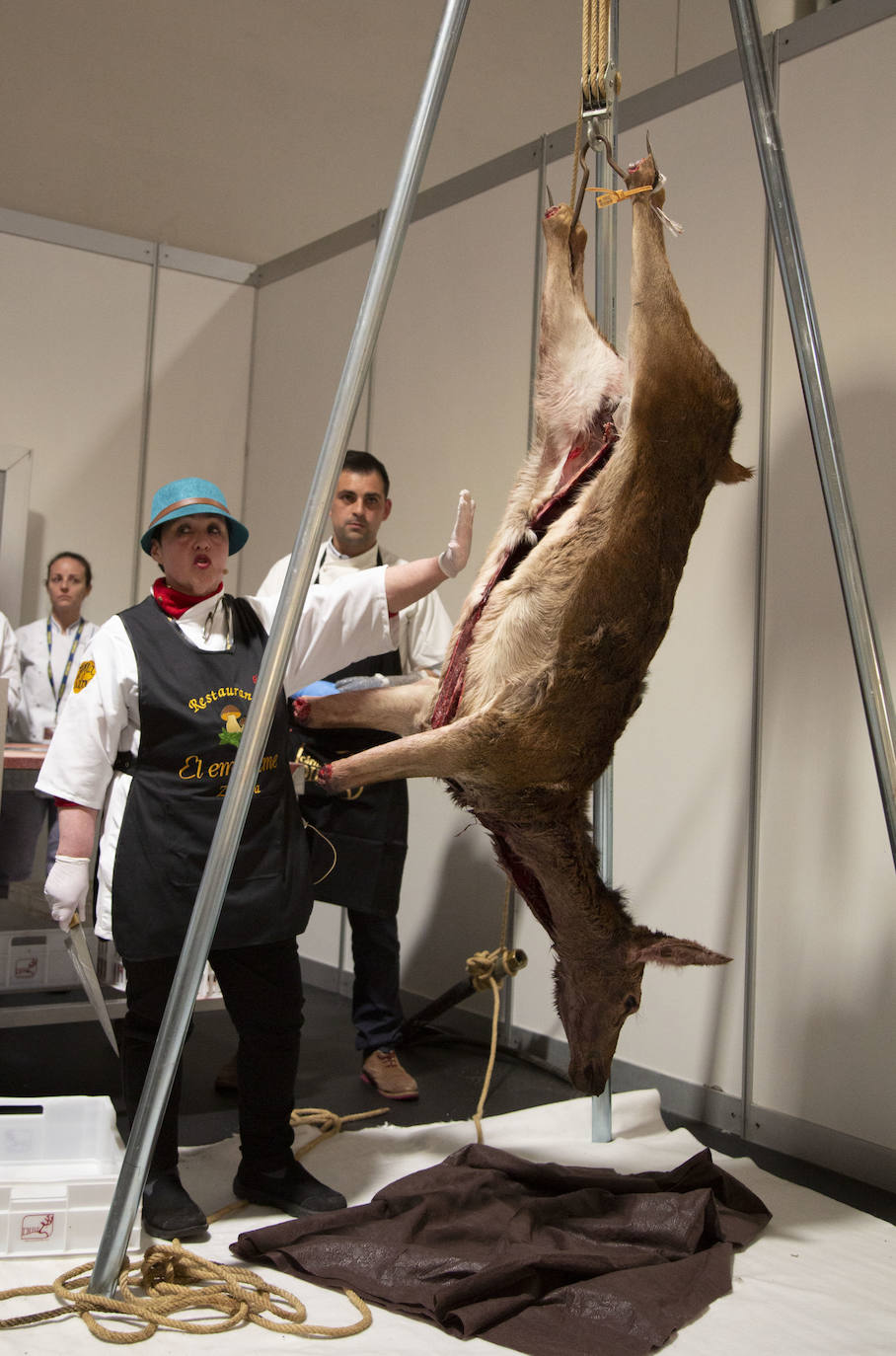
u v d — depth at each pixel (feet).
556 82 25.72
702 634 13.44
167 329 21.83
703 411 8.46
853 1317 8.47
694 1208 9.35
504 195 16.33
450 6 7.98
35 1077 13.37
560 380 9.04
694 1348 7.91
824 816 12.08
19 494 20.12
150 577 21.81
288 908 9.57
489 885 15.94
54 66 22.00
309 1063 14.52
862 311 12.00
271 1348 7.70
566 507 8.79
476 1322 7.93
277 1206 10.09
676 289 8.38
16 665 17.70
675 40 23.94
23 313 20.42
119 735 9.70
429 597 14.28
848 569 8.55
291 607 8.04
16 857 12.69
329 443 8.05
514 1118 12.36
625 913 9.38
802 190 12.63
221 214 23.57
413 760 8.34
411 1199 9.53
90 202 22.33
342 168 24.68
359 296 19.47
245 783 8.01
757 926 12.66
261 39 23.75
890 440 11.69
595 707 8.28
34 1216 8.87
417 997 16.98
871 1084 11.51
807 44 12.62
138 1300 8.09
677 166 14.02
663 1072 13.57
